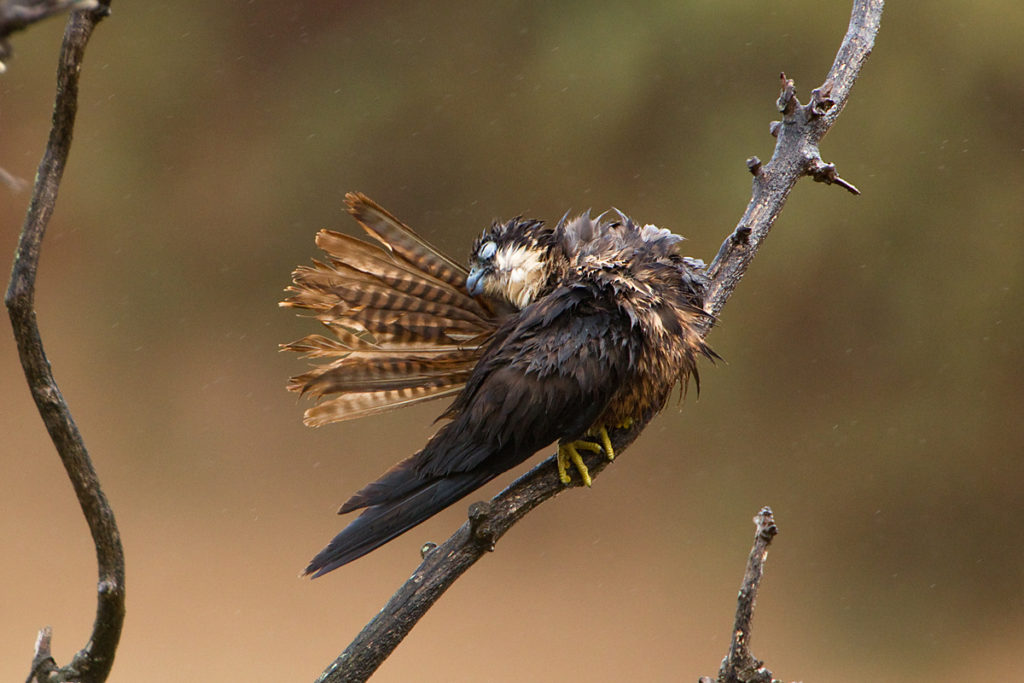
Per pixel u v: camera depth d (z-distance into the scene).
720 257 13.59
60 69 13.21
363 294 13.63
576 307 13.55
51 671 13.24
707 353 13.57
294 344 13.63
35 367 13.21
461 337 13.65
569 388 13.50
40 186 13.21
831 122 13.60
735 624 13.25
